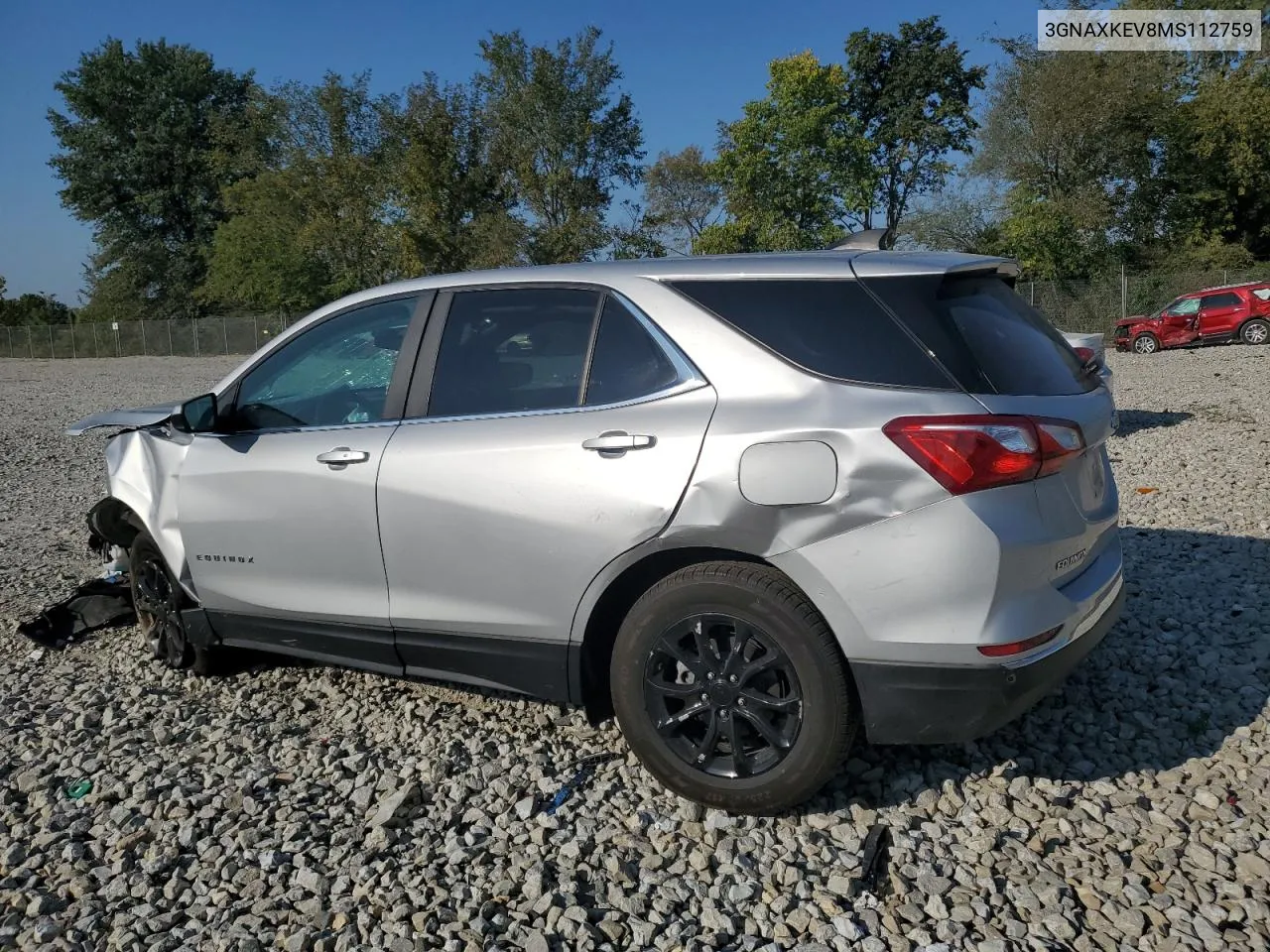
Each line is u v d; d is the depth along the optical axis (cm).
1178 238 3956
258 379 417
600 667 347
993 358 299
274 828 329
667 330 324
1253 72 3869
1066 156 3909
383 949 267
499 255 4138
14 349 5866
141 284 6456
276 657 480
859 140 4216
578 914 275
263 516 393
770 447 295
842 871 290
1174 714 374
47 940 278
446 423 356
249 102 5481
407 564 359
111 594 540
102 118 6341
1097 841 300
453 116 4194
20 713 432
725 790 312
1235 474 800
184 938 277
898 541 284
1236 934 256
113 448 494
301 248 4959
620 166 5278
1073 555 308
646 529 311
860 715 306
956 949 256
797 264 321
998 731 367
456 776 356
